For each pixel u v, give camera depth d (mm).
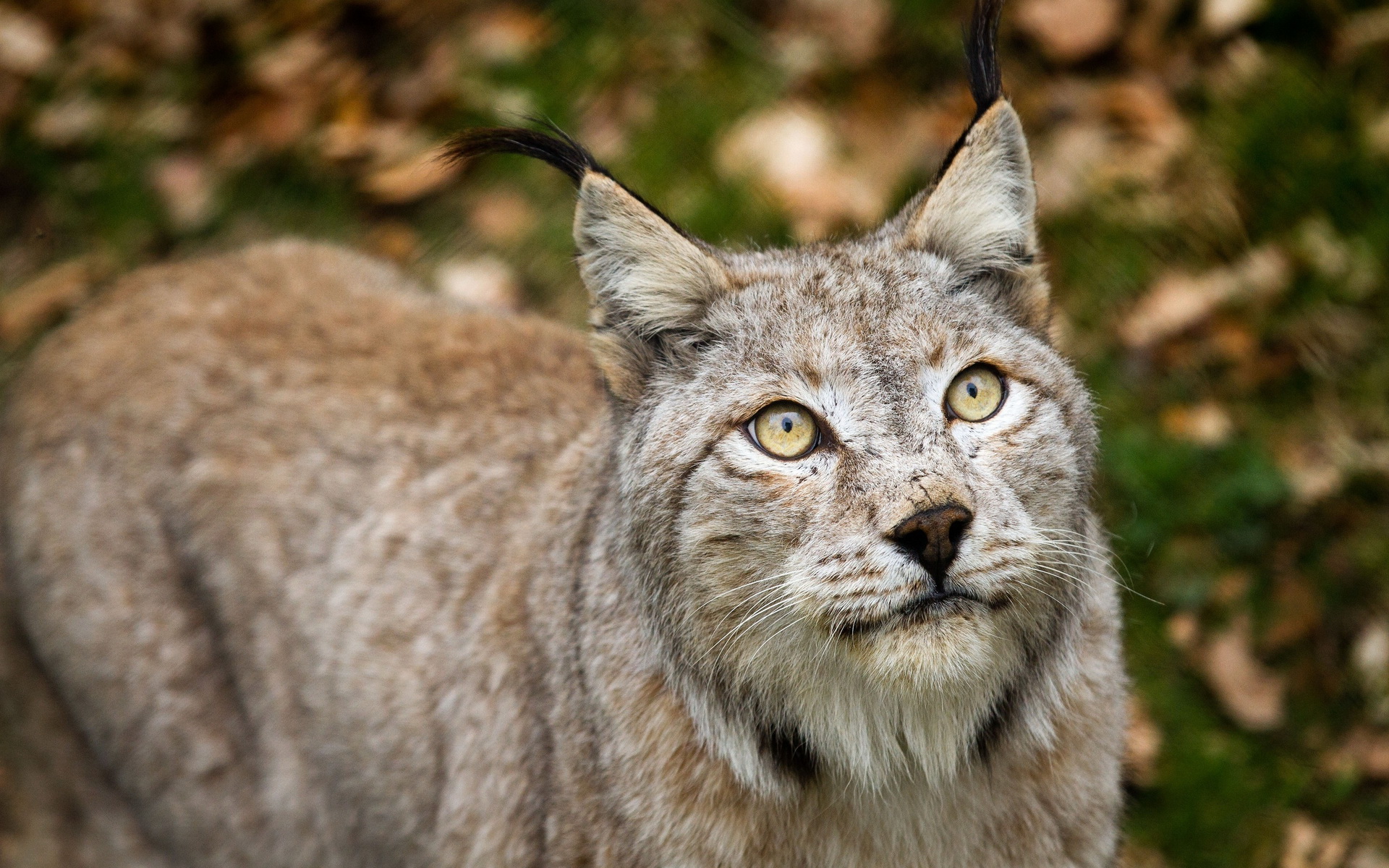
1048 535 5836
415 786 7117
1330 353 10289
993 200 6238
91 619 7762
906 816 6117
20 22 13164
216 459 7598
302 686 7406
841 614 5438
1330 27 11602
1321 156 11070
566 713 6359
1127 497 9797
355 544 7352
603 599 6230
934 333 5742
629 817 6082
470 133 6906
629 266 6180
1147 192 11156
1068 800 6195
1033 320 6359
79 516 7809
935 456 5480
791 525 5598
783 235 11289
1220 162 11203
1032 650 5879
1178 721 9055
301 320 8047
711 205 11500
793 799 6055
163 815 7898
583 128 12172
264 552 7465
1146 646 9312
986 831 6156
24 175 12500
